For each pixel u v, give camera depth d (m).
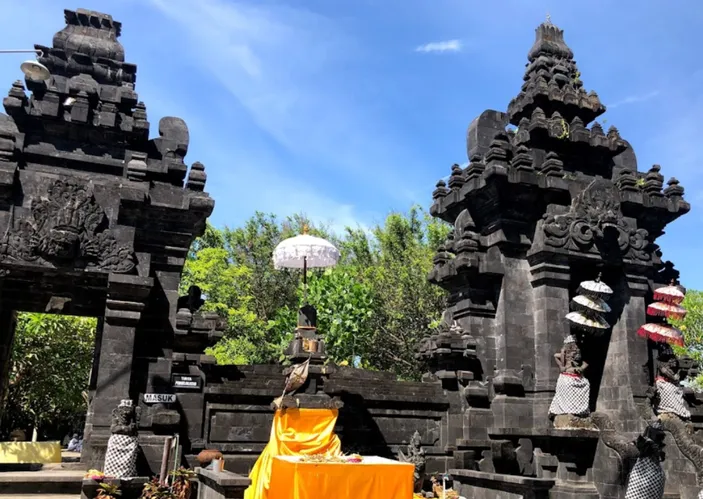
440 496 13.15
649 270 17.55
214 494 11.09
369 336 33.97
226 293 34.25
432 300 34.44
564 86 18.92
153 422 13.16
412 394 16.00
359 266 37.97
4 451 14.47
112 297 13.45
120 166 14.59
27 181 13.55
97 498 11.01
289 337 31.61
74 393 27.91
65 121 14.26
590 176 18.33
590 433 14.45
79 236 13.48
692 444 12.30
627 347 16.52
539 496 11.84
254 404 14.48
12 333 16.83
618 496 13.71
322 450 12.97
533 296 16.70
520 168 16.66
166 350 14.13
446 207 18.80
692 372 18.11
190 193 14.71
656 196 18.17
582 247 16.62
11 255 13.07
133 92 14.89
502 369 16.17
